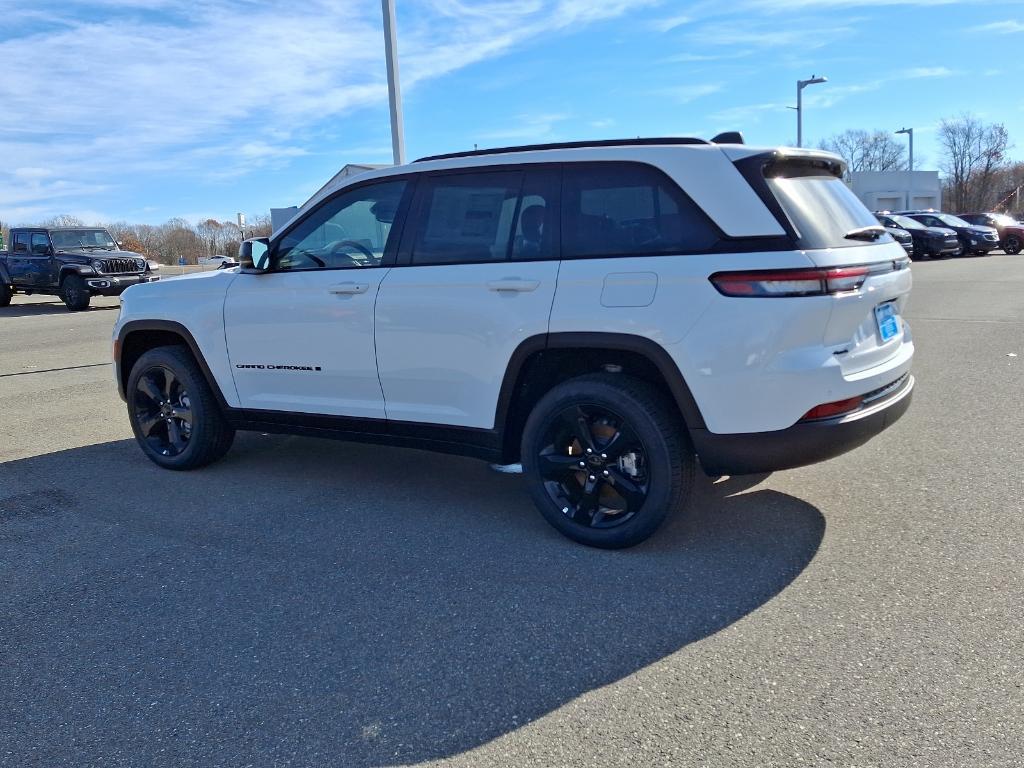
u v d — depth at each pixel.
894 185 44.81
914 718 2.57
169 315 5.26
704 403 3.53
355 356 4.49
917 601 3.32
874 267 3.67
